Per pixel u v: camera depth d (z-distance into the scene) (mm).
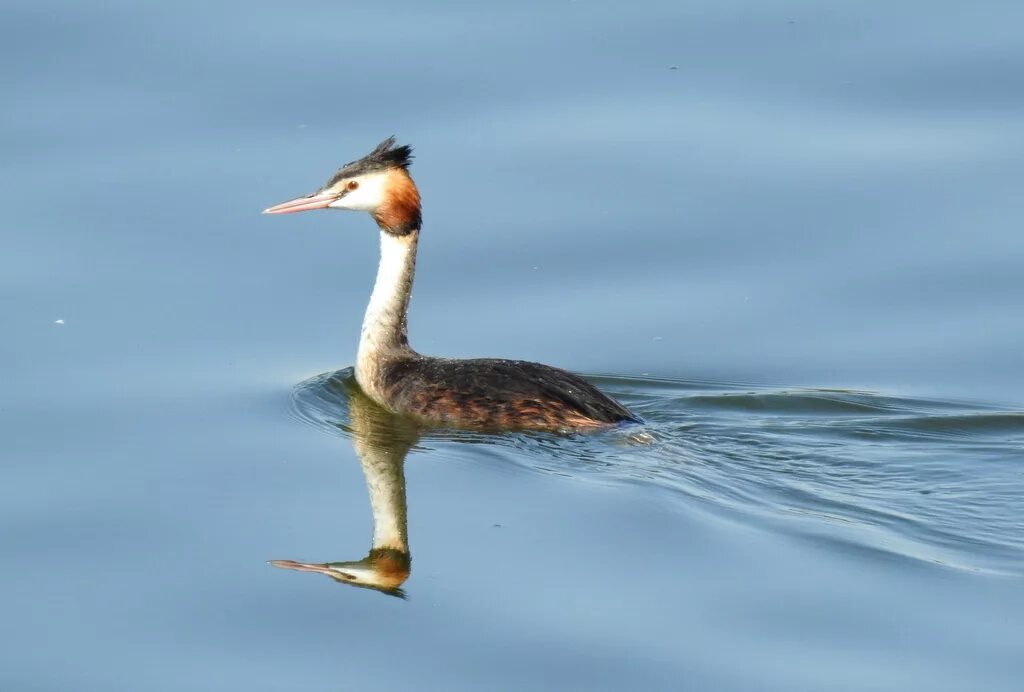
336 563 14828
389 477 16328
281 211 18344
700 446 16812
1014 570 14234
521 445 16750
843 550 14594
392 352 18203
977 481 15914
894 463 16375
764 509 15336
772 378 18625
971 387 18266
